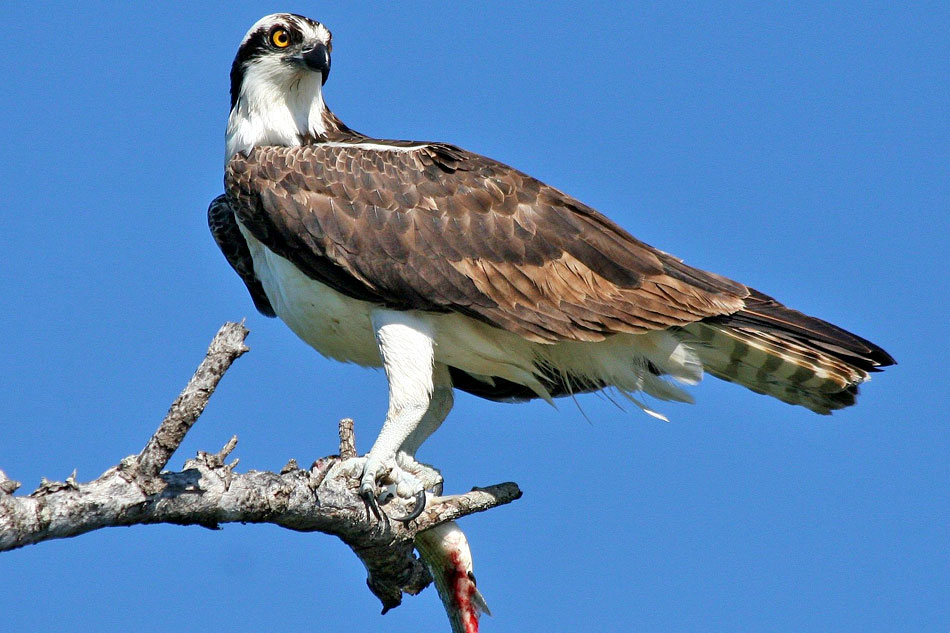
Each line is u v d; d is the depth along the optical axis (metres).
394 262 11.98
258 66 12.74
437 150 12.58
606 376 12.82
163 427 8.15
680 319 12.24
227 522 9.08
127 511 8.11
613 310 12.22
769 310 12.52
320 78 13.07
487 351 12.48
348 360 13.05
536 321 12.12
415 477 11.09
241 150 12.65
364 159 12.41
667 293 12.30
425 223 12.12
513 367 12.69
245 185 12.34
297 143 12.84
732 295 12.48
